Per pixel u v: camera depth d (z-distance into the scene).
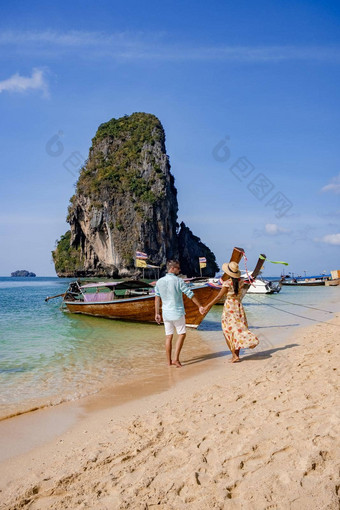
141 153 106.19
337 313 16.17
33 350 8.92
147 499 2.51
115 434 3.77
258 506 2.27
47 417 4.52
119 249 95.44
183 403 4.53
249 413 3.78
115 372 6.74
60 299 27.30
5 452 3.55
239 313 6.76
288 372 5.36
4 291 43.19
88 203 102.06
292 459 2.73
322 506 2.18
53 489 2.77
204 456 2.98
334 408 3.55
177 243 109.06
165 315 6.81
